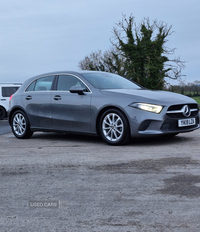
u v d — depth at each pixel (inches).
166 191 123.5
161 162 172.1
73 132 257.4
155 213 102.3
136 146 226.8
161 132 220.2
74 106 253.1
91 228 92.7
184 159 177.2
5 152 220.8
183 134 286.0
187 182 133.8
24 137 296.0
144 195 119.9
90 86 249.9
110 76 274.7
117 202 113.4
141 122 221.3
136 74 1272.1
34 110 284.5
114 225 94.2
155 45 1252.5
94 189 129.3
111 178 144.4
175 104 225.3
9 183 141.7
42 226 95.2
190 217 98.3
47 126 275.0
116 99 231.1
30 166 173.3
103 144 242.1
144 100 224.1
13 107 302.0
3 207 112.0
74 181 141.6
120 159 183.6
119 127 232.7
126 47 1278.3
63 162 180.4
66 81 268.2
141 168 160.6
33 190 130.5
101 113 241.9
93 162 178.1
